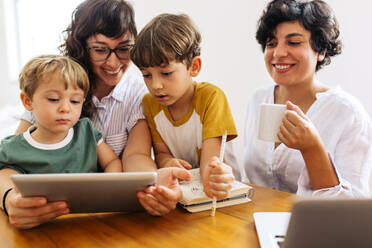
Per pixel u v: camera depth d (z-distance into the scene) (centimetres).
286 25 113
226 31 227
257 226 77
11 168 99
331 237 46
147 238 75
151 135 131
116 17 113
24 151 100
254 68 217
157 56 102
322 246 47
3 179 93
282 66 118
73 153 106
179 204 93
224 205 92
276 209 90
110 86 134
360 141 114
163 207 84
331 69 177
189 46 107
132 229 79
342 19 168
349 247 46
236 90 230
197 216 86
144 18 271
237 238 74
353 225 45
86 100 127
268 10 119
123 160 121
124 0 123
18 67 460
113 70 121
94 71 124
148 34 106
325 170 99
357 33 165
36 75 93
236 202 94
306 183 103
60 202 78
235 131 114
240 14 217
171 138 126
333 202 44
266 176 136
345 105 118
